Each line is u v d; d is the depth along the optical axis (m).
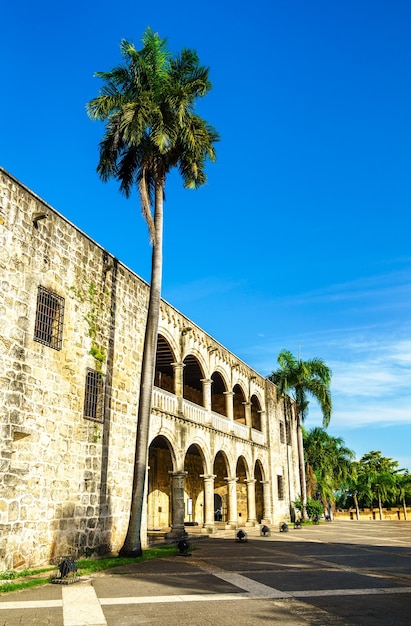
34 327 17.00
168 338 27.59
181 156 21.84
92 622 9.19
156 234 21.06
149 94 20.56
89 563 16.31
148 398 19.23
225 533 30.80
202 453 30.45
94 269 20.98
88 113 20.52
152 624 9.05
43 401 17.11
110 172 21.56
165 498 34.59
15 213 16.66
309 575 14.57
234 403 42.78
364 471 87.38
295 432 51.19
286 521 45.12
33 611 10.05
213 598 11.27
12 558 15.09
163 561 17.61
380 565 16.81
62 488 17.67
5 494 15.11
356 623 9.04
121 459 21.50
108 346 21.41
